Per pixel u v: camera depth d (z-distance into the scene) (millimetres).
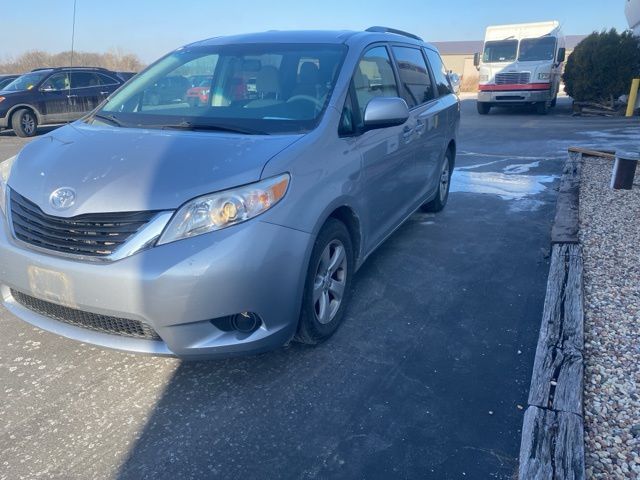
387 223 4105
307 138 2967
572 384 2551
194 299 2449
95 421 2559
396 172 4074
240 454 2359
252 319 2686
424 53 5172
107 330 2689
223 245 2459
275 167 2670
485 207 6160
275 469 2273
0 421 2553
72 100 13844
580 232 4887
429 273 4250
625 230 4914
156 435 2471
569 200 5648
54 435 2467
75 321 2760
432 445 2402
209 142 2869
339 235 3176
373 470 2264
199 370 2949
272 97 3389
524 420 2340
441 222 5566
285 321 2738
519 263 4465
